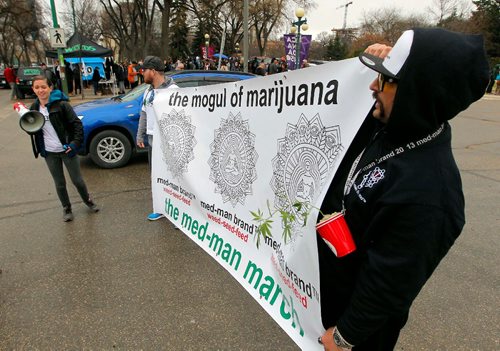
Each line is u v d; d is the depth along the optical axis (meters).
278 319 1.69
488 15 35.38
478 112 14.55
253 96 1.87
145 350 2.19
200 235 2.64
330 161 1.39
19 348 2.20
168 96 2.97
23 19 41.56
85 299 2.65
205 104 2.42
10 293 2.71
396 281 0.99
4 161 6.49
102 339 2.27
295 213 1.54
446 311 2.53
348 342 1.15
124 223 3.92
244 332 2.33
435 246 0.96
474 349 2.20
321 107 1.43
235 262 2.16
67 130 3.80
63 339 2.27
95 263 3.13
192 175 2.71
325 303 1.33
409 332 2.33
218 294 2.71
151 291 2.74
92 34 52.53
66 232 3.71
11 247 3.39
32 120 3.53
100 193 4.86
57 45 13.05
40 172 5.82
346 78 1.32
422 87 0.90
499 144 8.20
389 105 1.02
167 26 29.66
